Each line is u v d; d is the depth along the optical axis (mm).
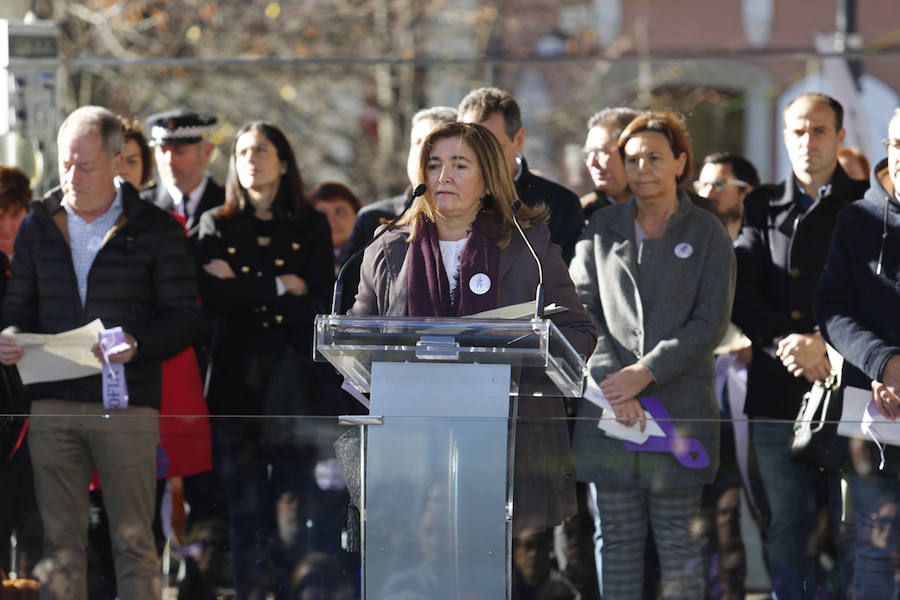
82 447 7625
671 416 9703
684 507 7332
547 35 31344
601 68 29609
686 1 32688
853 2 25047
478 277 7855
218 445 7504
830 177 11055
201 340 11773
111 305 10086
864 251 9391
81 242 10219
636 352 9859
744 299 10984
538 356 6648
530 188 11172
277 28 28219
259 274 11711
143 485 7582
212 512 7516
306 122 27672
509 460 6902
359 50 28578
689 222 10133
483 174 8078
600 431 7199
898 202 9289
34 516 7652
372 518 6922
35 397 9914
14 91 14609
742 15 32719
